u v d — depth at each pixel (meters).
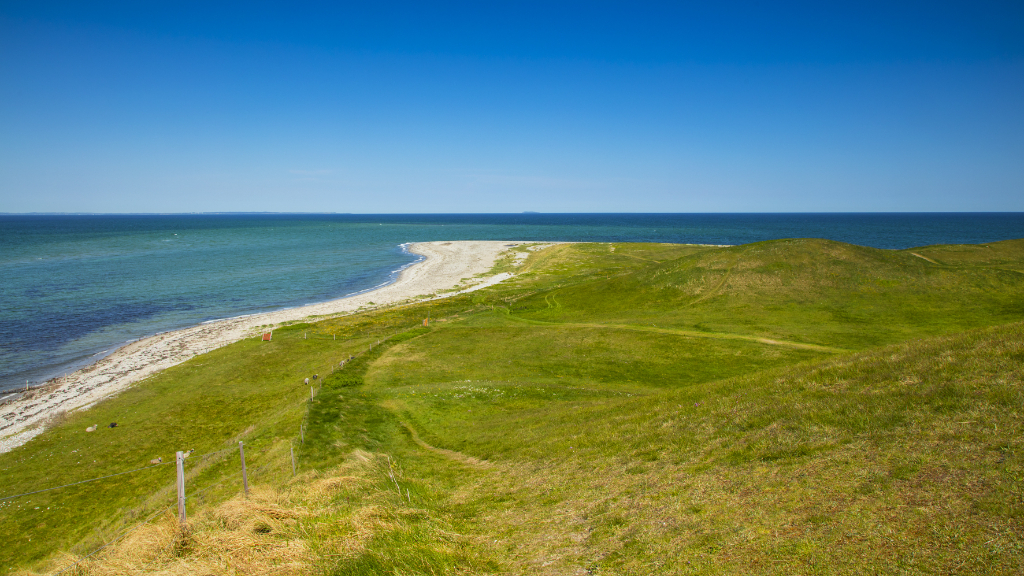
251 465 25.23
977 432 12.70
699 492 13.45
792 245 60.75
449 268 115.50
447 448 24.78
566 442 21.06
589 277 88.25
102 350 53.34
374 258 141.25
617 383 34.44
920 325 42.56
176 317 68.94
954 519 9.60
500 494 17.22
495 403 31.78
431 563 11.88
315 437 26.67
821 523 10.59
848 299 49.62
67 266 116.69
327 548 11.93
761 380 23.38
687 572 10.05
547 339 46.69
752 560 9.92
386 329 56.66
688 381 33.84
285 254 151.00
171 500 22.84
